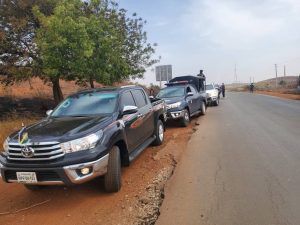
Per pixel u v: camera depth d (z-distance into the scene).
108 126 5.94
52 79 17.98
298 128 11.38
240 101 28.95
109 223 4.74
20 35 17.33
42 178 5.24
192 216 4.71
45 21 14.10
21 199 6.00
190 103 14.20
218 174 6.50
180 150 8.80
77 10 14.98
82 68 13.92
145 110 8.31
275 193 5.34
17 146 5.39
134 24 21.02
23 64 17.75
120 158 6.51
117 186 5.81
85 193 5.97
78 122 6.00
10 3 17.02
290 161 7.16
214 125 13.19
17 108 18.58
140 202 5.38
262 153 7.97
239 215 4.64
